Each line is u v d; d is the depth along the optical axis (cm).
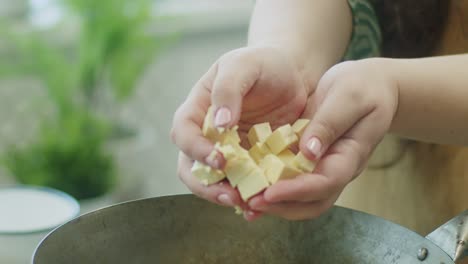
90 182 168
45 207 115
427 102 73
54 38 190
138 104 210
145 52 186
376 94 69
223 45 222
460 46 89
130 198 188
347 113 68
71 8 177
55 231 69
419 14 91
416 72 73
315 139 67
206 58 220
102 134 172
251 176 67
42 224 112
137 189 190
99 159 170
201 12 216
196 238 77
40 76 176
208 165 68
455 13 89
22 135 189
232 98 68
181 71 216
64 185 166
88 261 71
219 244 78
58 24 190
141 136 192
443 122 74
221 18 218
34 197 116
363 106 68
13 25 188
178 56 214
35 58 174
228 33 222
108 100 191
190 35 215
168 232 76
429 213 89
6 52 181
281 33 84
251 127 75
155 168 213
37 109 184
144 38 184
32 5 199
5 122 189
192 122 71
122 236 74
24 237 109
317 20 86
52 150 165
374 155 96
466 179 85
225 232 78
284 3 89
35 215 114
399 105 73
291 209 68
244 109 75
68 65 176
